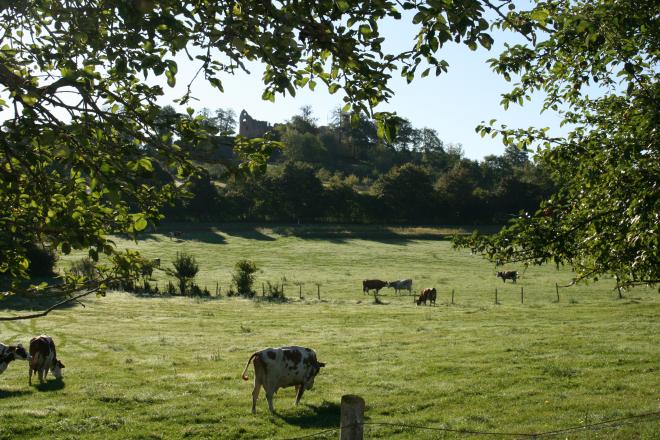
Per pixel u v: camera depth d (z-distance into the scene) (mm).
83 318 38219
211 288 60281
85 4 6500
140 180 6484
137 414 15508
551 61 10836
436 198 131750
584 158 10930
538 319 35312
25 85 6199
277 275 71500
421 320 36875
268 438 13789
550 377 19109
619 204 9445
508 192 131875
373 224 127188
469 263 84062
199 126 6816
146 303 47406
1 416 14930
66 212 6613
